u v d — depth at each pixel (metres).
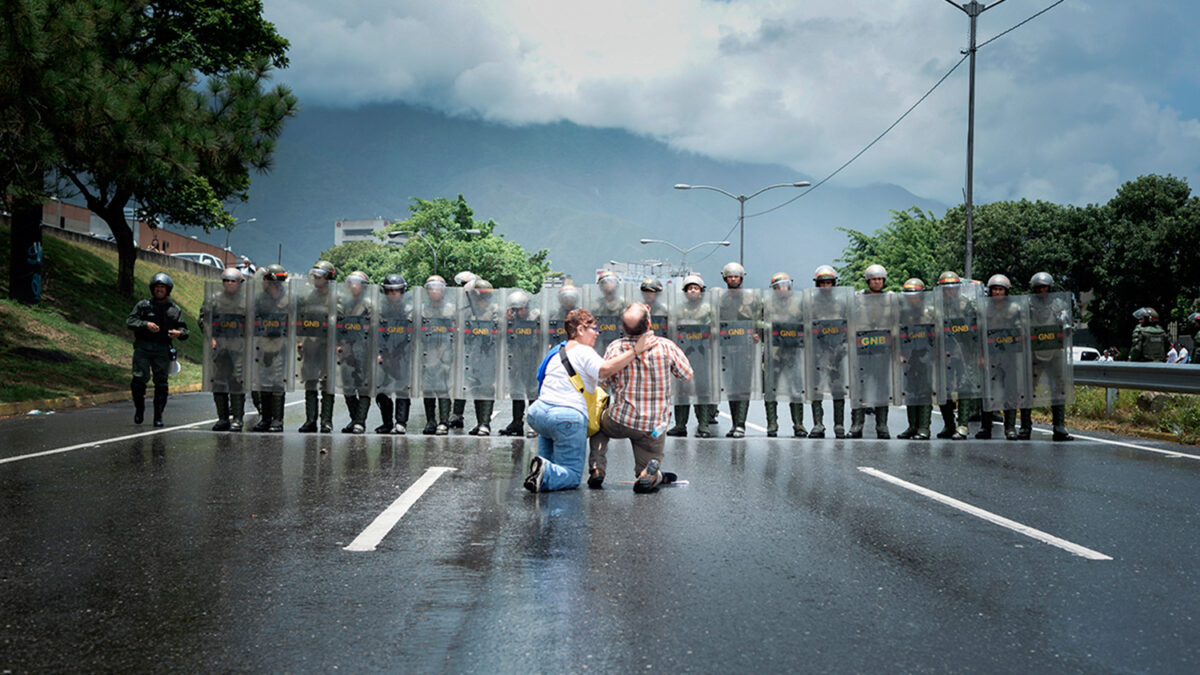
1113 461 9.44
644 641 3.76
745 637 3.82
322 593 4.39
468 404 18.02
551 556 5.14
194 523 5.94
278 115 18.75
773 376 11.91
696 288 11.77
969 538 5.73
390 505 6.61
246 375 11.73
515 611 4.14
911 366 11.85
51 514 6.19
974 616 4.14
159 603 4.22
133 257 31.98
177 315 12.59
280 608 4.16
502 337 11.67
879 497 7.14
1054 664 3.56
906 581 4.71
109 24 16.36
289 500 6.77
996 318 11.84
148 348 12.43
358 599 4.30
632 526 5.96
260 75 19.08
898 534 5.81
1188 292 45.53
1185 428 11.93
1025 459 9.56
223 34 31.69
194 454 9.30
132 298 31.81
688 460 9.28
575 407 7.29
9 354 19.81
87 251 34.66
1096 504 6.95
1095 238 48.09
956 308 11.89
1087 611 4.23
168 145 16.55
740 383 11.74
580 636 3.81
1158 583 4.73
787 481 7.91
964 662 3.57
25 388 16.34
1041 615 4.16
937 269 52.28
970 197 23.81
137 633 3.82
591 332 7.49
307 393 11.74
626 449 10.24
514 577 4.70
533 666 3.47
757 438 11.73
